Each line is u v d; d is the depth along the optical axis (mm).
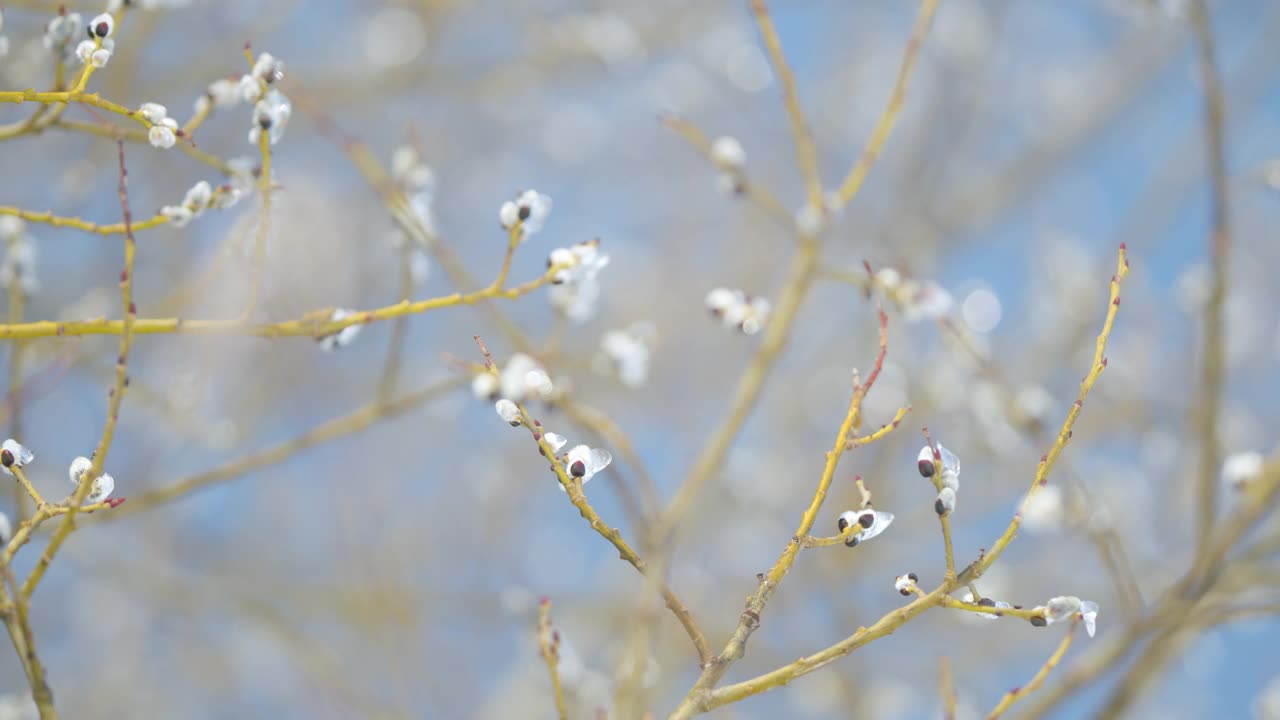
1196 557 3482
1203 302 5184
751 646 5859
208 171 5488
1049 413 3998
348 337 2373
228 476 3186
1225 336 3785
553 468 1976
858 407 1978
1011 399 3936
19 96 1998
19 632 1968
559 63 6305
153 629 6914
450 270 3137
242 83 2203
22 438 2594
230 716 6969
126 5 2381
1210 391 3684
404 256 3203
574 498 1954
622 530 7578
